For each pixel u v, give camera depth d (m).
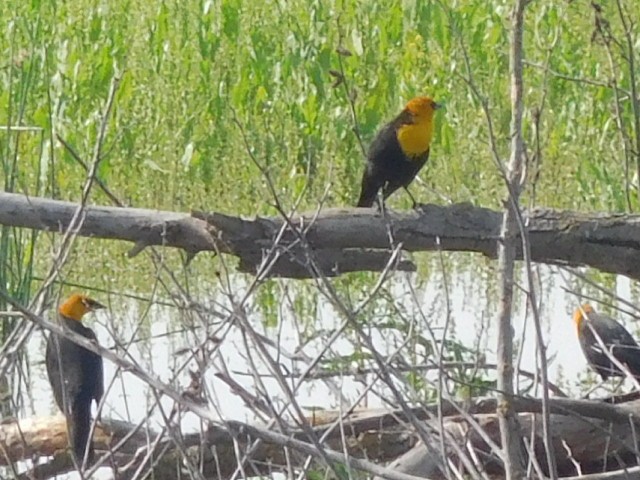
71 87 19.45
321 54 18.64
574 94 18.56
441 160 17.80
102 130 7.48
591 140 17.94
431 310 11.69
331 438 8.90
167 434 7.59
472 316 13.67
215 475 8.73
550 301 14.02
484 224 10.17
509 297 6.20
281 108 18.80
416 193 17.39
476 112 18.64
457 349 9.33
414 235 10.14
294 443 6.27
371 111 17.83
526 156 6.25
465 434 7.54
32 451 9.16
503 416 6.20
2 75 18.17
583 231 10.20
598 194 16.73
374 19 20.31
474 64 19.56
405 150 12.14
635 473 7.14
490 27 19.88
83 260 14.92
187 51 20.73
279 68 19.58
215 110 18.92
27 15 19.16
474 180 17.70
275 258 7.11
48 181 14.76
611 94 16.92
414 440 8.91
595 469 9.06
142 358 10.44
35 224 10.18
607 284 14.70
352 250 10.30
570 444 8.88
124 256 15.01
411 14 20.14
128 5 21.48
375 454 8.97
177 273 15.03
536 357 7.12
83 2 20.77
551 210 10.30
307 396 10.37
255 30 19.75
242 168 17.94
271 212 16.55
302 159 18.00
